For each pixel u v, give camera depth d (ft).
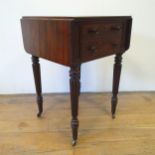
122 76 6.13
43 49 3.44
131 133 4.14
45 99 5.79
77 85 3.25
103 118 4.74
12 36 5.41
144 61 6.00
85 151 3.60
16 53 5.60
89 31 3.10
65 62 3.04
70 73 3.17
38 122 4.55
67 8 5.31
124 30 3.87
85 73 5.99
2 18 5.21
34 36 3.58
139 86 6.27
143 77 6.21
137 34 5.68
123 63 5.96
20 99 5.76
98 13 5.41
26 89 6.04
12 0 5.08
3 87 5.95
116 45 3.80
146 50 5.87
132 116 4.82
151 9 5.45
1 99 5.75
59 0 5.21
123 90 6.27
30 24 3.59
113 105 4.64
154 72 6.16
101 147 3.70
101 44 3.43
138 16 5.50
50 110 5.13
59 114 4.92
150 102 5.59
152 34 5.72
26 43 3.93
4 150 3.59
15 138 3.95
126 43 4.03
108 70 6.02
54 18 3.04
